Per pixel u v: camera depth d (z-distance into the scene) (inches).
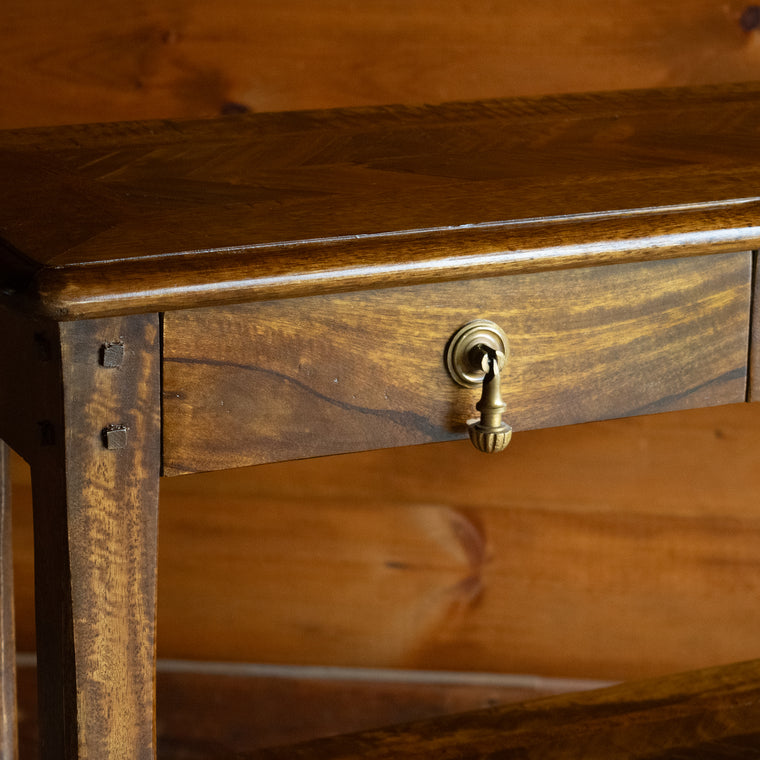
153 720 30.6
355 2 51.9
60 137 41.1
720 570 59.4
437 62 53.0
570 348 32.0
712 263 32.6
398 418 31.0
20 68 50.8
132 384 28.2
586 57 53.5
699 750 47.3
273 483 57.1
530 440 57.1
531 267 29.2
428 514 58.1
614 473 57.9
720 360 33.6
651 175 34.4
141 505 29.0
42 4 50.1
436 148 39.0
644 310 32.4
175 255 26.9
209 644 59.0
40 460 29.6
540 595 59.4
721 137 40.3
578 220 29.9
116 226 28.9
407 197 32.0
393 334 30.3
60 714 30.6
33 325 28.6
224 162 37.1
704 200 31.3
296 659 59.5
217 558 57.9
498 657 60.2
